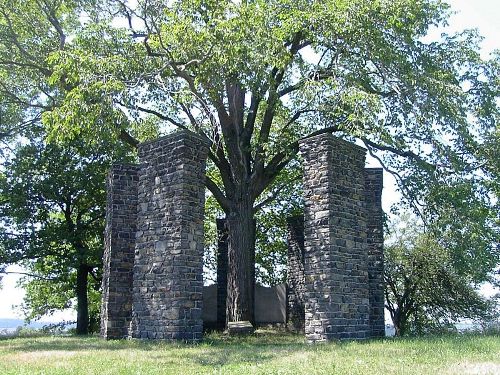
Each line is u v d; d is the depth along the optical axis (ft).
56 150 89.20
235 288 67.00
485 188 67.82
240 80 60.75
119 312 59.06
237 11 59.41
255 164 70.44
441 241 66.08
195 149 54.19
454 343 42.63
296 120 79.00
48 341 56.80
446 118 60.64
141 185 56.34
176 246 51.55
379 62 61.87
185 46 59.57
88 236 92.68
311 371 29.96
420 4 63.98
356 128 57.82
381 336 60.80
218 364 34.86
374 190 65.72
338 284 52.49
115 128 56.03
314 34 62.54
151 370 31.78
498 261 71.10
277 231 110.42
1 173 90.63
